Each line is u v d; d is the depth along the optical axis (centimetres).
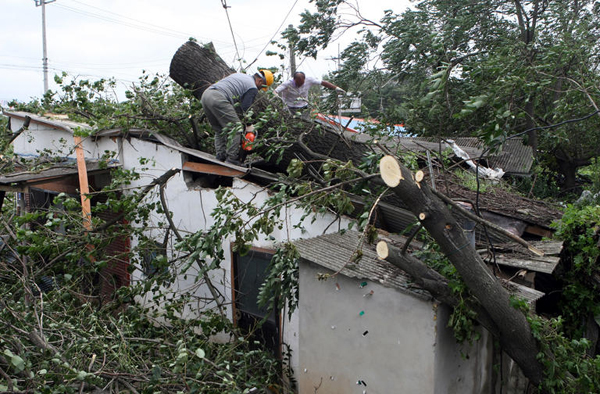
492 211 513
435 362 318
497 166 934
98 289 642
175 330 508
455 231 289
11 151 797
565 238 473
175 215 669
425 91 968
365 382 359
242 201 580
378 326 346
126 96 716
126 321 493
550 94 962
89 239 563
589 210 481
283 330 538
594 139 1147
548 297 499
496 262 407
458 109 882
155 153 684
